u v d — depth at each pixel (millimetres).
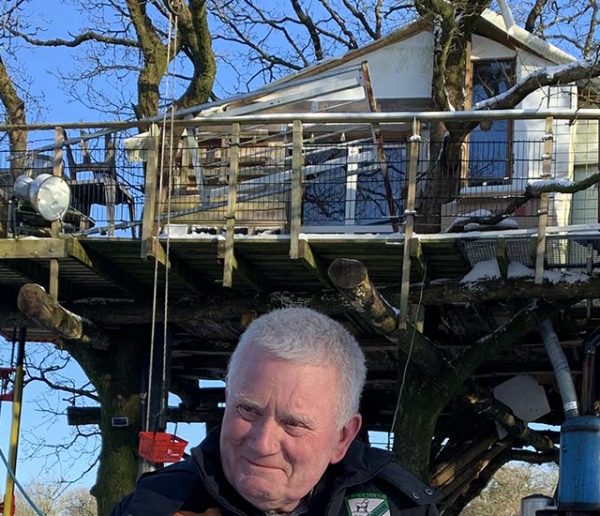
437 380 9828
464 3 11430
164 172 10875
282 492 2150
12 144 14375
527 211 12172
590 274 9172
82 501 24938
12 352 11094
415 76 13602
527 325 9531
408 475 2354
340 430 2234
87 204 10883
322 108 12984
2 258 9625
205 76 14523
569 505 7961
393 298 9797
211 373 13508
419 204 11750
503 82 13328
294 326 2168
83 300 10641
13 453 10672
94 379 10844
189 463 2334
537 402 11453
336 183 12203
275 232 11727
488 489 28328
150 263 9820
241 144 10383
